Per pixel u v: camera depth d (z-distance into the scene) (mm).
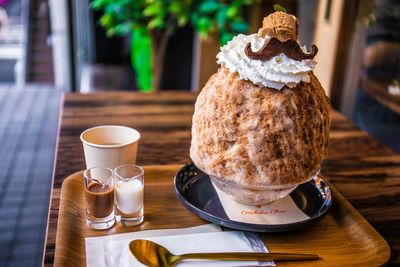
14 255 1008
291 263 466
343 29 916
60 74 1980
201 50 1345
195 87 1499
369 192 621
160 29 1410
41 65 2135
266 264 459
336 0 919
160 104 910
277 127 471
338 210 559
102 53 2127
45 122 1658
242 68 483
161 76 1606
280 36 486
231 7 1232
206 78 1385
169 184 604
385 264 472
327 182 597
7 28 2436
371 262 472
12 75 2199
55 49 1896
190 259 458
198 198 567
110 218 506
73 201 551
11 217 1137
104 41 2092
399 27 871
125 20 1438
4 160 1391
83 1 1877
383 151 747
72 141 724
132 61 1971
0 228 1095
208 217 507
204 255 460
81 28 1979
